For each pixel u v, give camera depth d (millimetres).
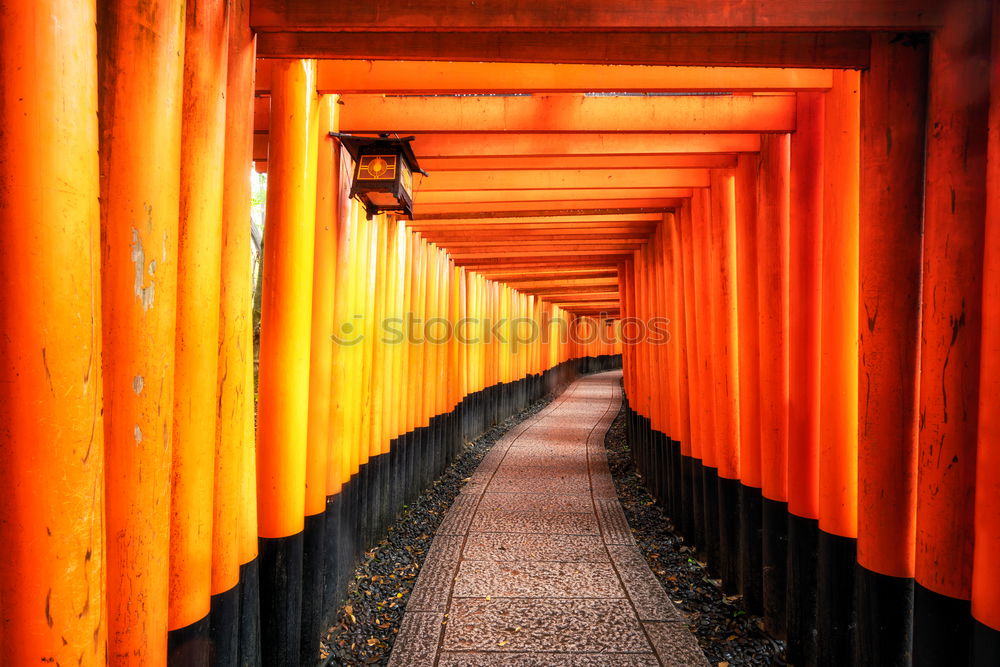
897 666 2363
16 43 1074
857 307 2771
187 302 1797
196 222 1805
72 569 1170
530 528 5727
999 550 1681
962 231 1965
